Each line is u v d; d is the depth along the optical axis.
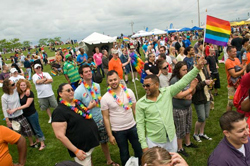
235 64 4.40
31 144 4.70
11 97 4.02
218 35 3.35
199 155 3.77
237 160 1.76
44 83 5.52
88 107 3.09
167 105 2.72
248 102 2.93
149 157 1.49
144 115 2.76
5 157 2.39
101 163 3.89
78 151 2.64
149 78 2.61
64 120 2.61
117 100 3.08
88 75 3.35
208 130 4.61
